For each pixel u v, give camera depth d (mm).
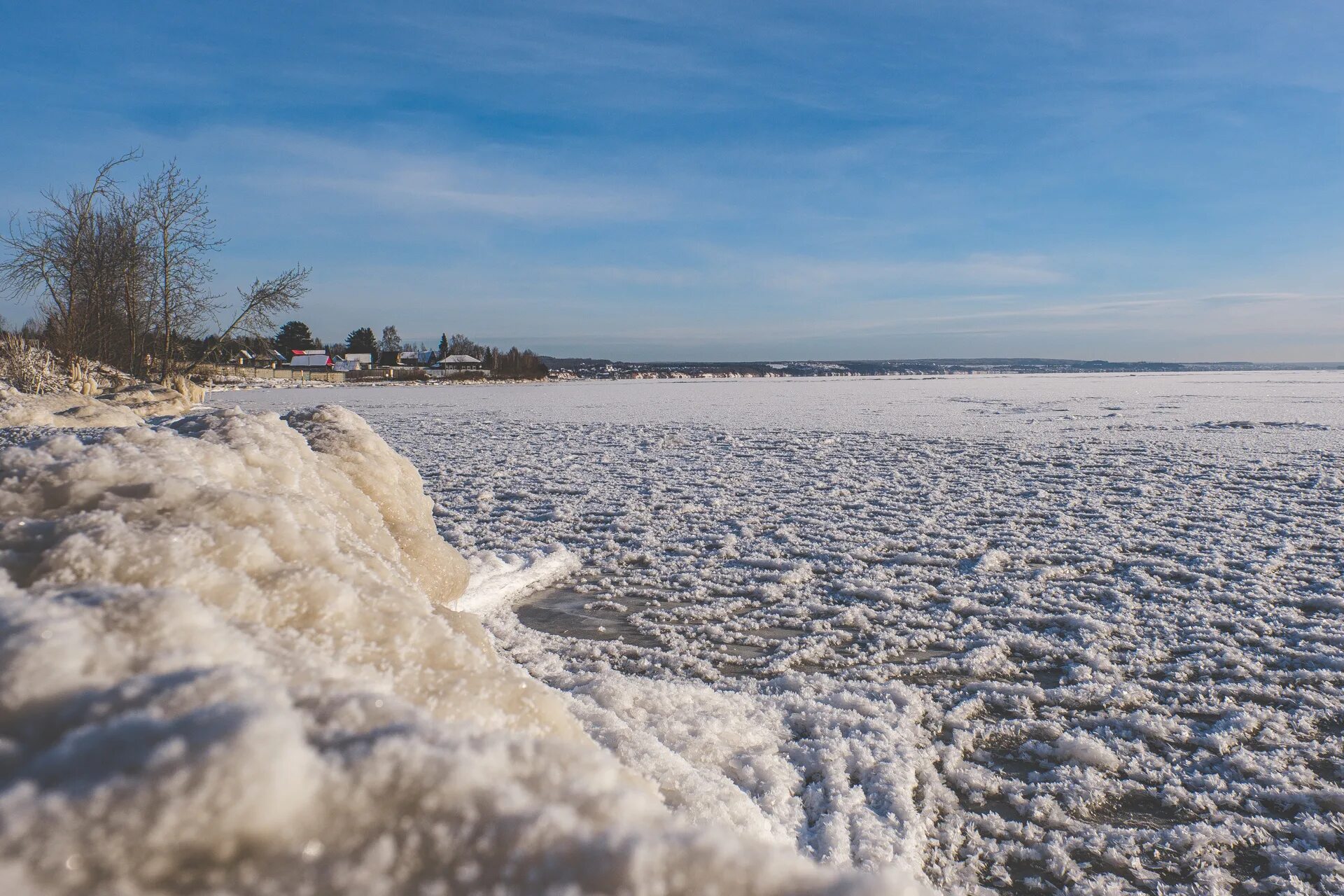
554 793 967
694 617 6379
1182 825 3355
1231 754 3986
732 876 809
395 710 1069
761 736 3951
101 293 23938
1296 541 8617
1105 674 5074
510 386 68562
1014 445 18250
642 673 5184
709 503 11398
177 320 25484
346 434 4078
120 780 738
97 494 1906
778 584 7336
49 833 695
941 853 3150
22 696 929
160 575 1557
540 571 7582
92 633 1105
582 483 13336
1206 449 16875
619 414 30609
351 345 122188
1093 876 3037
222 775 748
